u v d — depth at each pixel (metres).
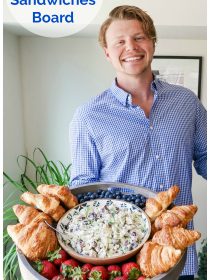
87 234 0.69
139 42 0.90
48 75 1.87
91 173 1.00
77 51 1.83
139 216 0.74
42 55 1.84
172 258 0.56
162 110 0.98
